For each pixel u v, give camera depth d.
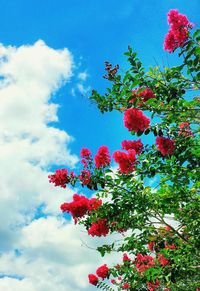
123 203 6.19
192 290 6.91
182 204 6.35
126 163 5.54
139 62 5.02
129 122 5.06
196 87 5.14
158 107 5.23
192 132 5.43
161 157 5.55
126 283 8.48
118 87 5.20
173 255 6.51
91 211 6.56
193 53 4.80
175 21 4.87
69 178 6.39
